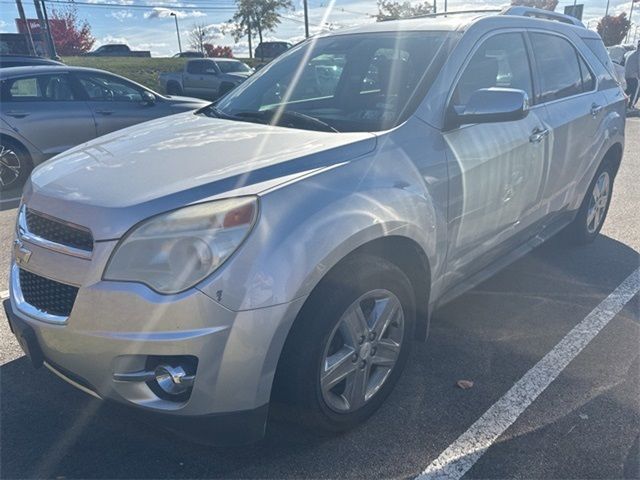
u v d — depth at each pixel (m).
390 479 2.44
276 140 2.74
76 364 2.31
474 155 3.10
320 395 2.44
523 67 3.76
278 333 2.19
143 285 2.12
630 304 3.95
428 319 3.06
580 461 2.52
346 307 2.41
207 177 2.31
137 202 2.19
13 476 2.46
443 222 2.92
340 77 3.45
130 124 8.28
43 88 7.62
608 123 4.64
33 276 2.45
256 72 4.07
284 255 2.17
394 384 2.88
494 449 2.60
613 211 6.14
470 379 3.10
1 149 7.33
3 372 3.20
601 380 3.09
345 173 2.49
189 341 2.10
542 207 3.99
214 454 2.59
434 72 3.09
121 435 2.71
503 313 3.83
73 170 2.59
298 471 2.49
